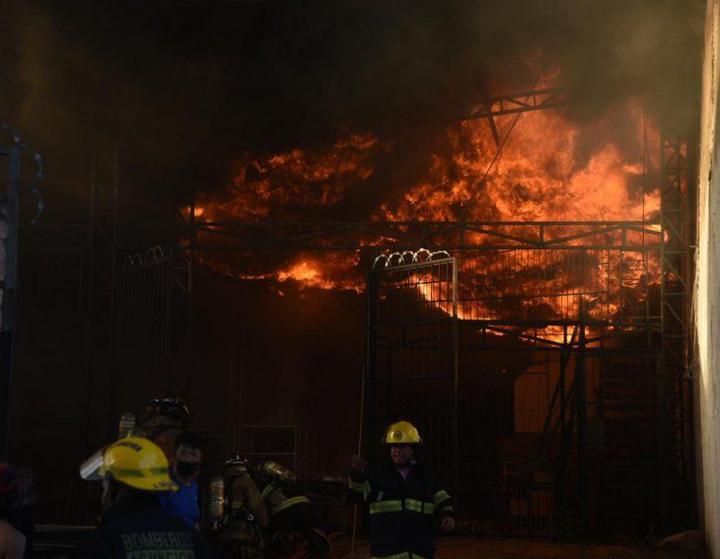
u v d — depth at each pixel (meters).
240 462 8.23
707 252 12.34
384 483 6.89
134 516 3.60
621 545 14.97
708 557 13.39
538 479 17.14
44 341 19.64
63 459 19.02
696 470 15.66
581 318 16.44
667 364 16.97
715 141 10.65
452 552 13.72
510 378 20.20
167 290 16.53
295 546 8.80
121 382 19.30
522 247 17.42
